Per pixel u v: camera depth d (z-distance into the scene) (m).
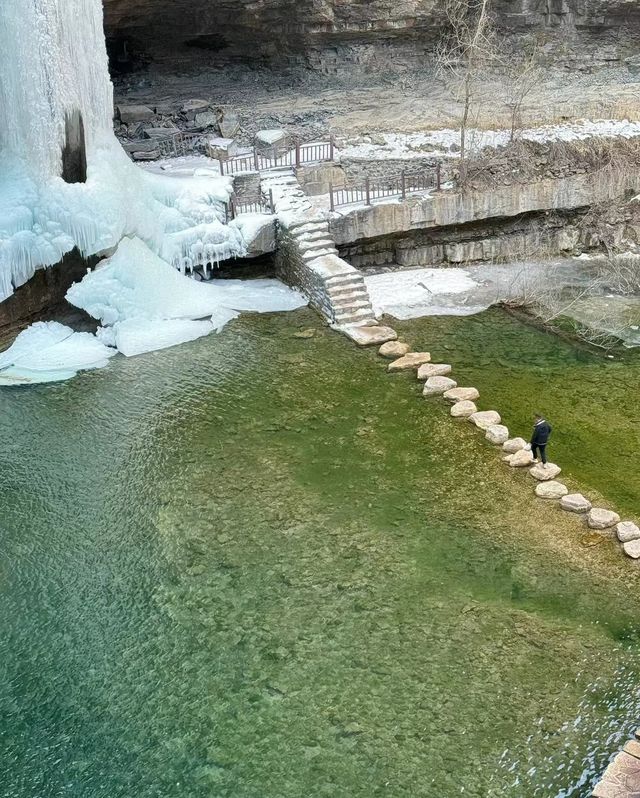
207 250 22.92
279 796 10.28
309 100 28.81
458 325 21.56
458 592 13.12
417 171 25.28
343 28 28.34
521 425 17.28
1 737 11.16
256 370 19.52
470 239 25.22
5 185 20.81
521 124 26.34
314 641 12.38
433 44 29.64
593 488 15.28
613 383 18.84
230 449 16.81
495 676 11.68
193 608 13.07
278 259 23.84
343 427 17.34
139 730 11.19
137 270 21.55
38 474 16.30
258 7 26.88
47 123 20.25
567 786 10.23
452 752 10.70
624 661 11.80
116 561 14.09
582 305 22.66
